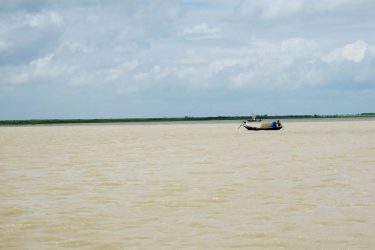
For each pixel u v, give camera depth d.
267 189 21.42
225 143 51.69
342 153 36.97
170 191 21.41
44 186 23.27
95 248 13.48
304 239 13.91
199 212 17.30
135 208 18.11
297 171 26.98
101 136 74.56
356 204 18.14
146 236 14.48
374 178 24.02
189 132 85.62
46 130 112.81
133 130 103.88
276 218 16.25
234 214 16.91
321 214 16.70
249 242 13.72
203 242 13.80
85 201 19.52
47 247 13.62
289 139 57.03
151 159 35.19
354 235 14.23
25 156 39.00
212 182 23.64
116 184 23.59
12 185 23.62
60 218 16.75
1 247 13.66
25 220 16.53
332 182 22.98
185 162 32.72
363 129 84.56
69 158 36.88
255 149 42.62
